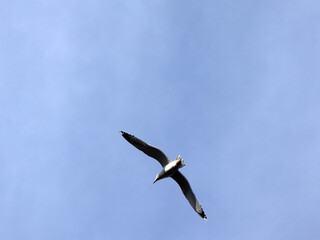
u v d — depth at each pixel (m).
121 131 21.95
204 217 22.06
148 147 21.83
